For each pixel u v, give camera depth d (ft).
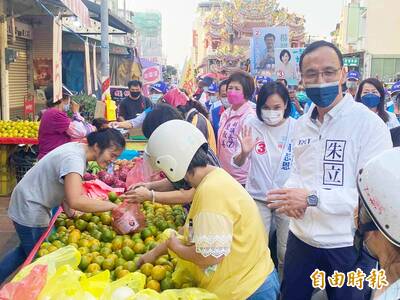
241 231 7.58
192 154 7.43
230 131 15.33
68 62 53.21
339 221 9.08
